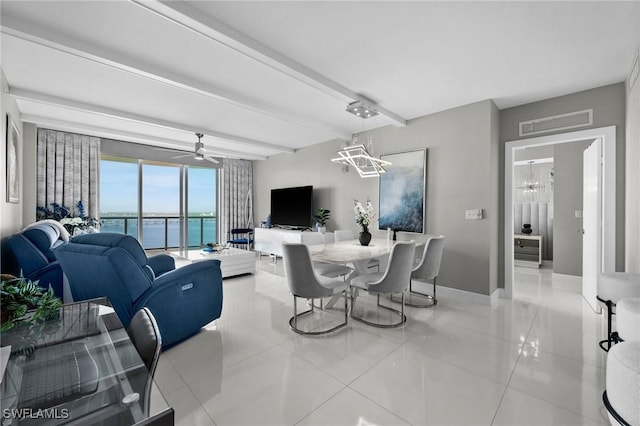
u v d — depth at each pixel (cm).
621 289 193
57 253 233
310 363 215
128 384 94
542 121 348
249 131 506
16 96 316
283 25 212
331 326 284
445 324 290
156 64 266
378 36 225
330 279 296
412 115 404
